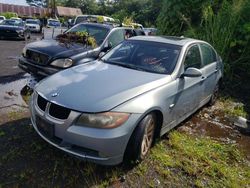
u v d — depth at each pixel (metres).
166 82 3.96
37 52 5.95
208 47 5.71
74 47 6.34
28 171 3.29
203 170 3.72
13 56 10.40
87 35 6.79
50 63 5.79
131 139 3.34
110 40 7.12
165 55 4.46
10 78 7.01
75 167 3.43
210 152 4.24
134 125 3.24
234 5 8.40
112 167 3.49
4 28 16.67
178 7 9.45
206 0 9.30
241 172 3.88
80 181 3.21
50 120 3.22
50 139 3.32
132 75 3.97
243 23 8.73
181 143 4.35
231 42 8.51
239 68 9.09
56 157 3.58
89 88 3.45
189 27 9.23
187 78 4.42
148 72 4.15
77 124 3.09
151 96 3.56
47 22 30.88
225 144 4.65
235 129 5.36
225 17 8.70
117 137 3.08
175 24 9.76
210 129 5.19
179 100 4.24
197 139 4.65
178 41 4.84
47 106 3.30
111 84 3.60
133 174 3.45
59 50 6.03
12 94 5.79
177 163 3.78
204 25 9.35
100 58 4.84
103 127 3.05
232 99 7.08
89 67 4.29
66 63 5.77
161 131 3.98
